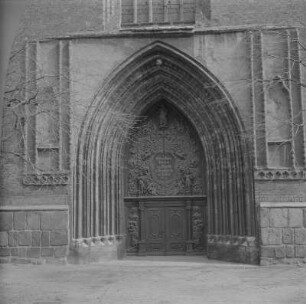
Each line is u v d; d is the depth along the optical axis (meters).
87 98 20.12
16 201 19.70
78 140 19.92
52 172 19.67
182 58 20.06
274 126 19.31
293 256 18.66
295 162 19.03
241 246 19.30
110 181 21.12
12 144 19.80
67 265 19.20
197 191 21.80
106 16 20.47
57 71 20.17
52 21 20.44
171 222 21.83
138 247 21.78
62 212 19.44
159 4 21.34
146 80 21.00
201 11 20.34
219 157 20.52
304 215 18.73
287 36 19.50
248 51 19.75
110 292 14.30
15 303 12.89
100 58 20.25
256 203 19.03
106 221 20.73
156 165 22.06
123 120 20.91
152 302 13.00
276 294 13.73
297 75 19.39
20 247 19.48
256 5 19.94
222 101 19.75
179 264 19.44
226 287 14.87
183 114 21.75
